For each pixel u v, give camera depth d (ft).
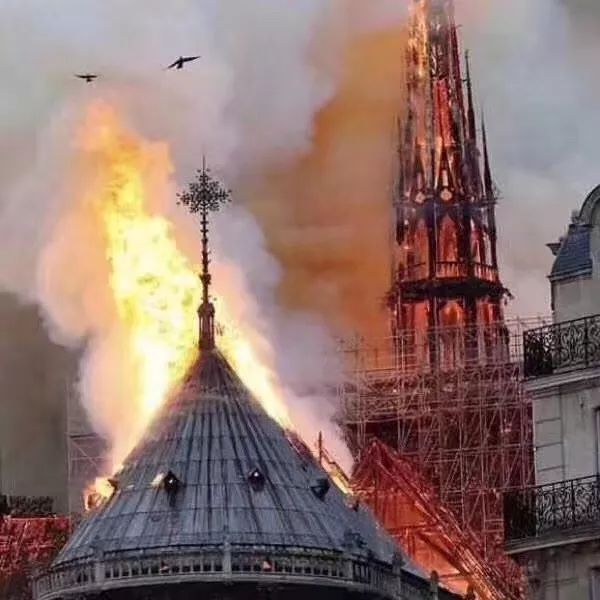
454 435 556.51
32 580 382.63
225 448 371.76
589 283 345.10
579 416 340.80
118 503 368.89
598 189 345.51
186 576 357.20
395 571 372.79
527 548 336.49
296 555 359.66
